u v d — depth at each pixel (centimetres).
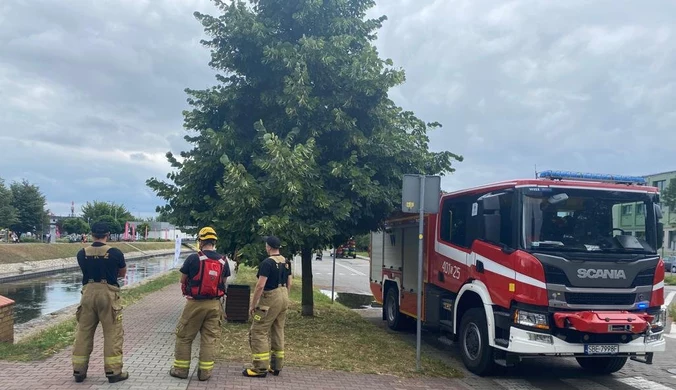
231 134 1081
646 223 830
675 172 5634
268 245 737
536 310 764
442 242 1010
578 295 769
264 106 1111
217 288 671
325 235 1012
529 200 798
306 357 851
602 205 816
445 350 1078
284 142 996
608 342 767
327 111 1084
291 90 1023
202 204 1147
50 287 2505
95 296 631
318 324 1195
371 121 1133
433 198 869
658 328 801
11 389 605
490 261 842
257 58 1112
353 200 1067
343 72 1074
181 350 677
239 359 805
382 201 1111
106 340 637
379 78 1073
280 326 736
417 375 816
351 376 768
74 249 4656
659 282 814
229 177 953
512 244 802
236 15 1086
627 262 791
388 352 953
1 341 843
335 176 1052
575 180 832
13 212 6172
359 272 3572
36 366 715
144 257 5769
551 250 782
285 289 732
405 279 1186
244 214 981
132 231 9925
